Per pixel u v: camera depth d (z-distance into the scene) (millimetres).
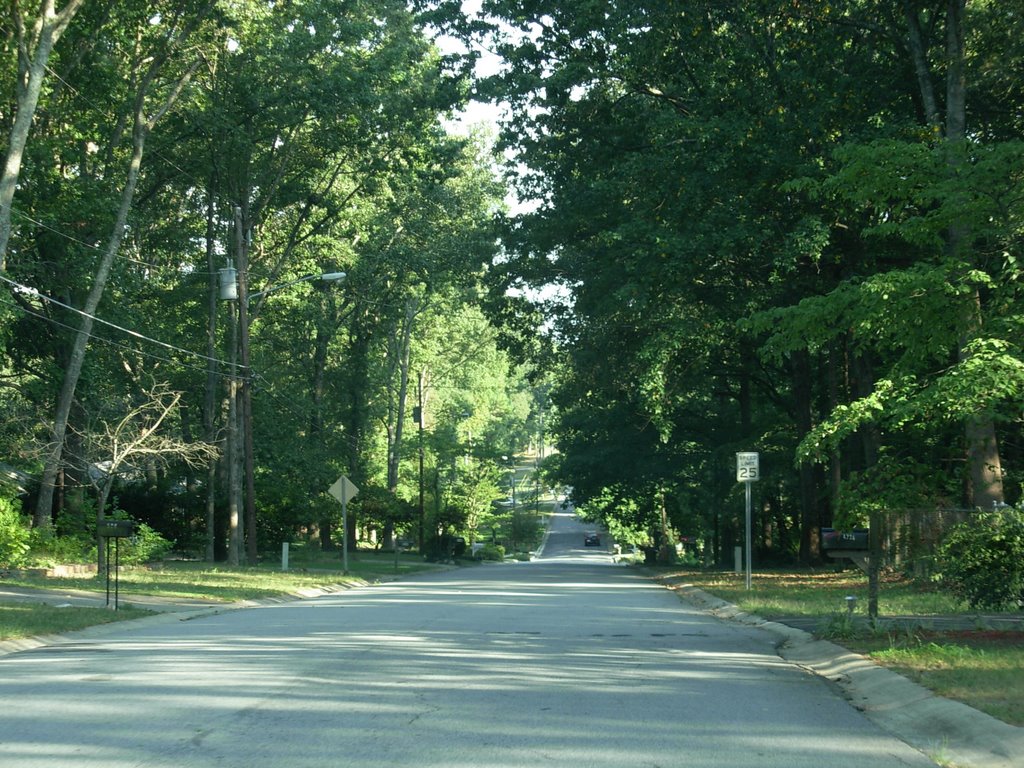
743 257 27672
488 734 7660
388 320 53000
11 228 29953
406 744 7312
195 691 9438
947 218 15805
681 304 30453
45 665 11391
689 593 26047
